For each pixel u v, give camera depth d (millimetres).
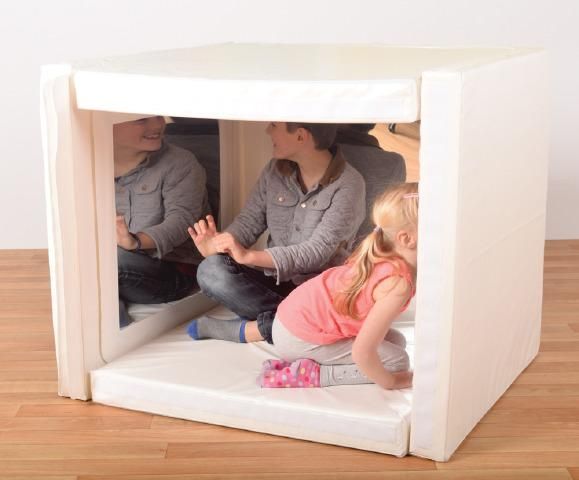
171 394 1584
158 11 2762
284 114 1381
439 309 1372
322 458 1444
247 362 1718
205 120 2045
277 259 1893
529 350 1841
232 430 1547
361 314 1588
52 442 1502
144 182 1810
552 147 2830
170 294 1933
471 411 1516
